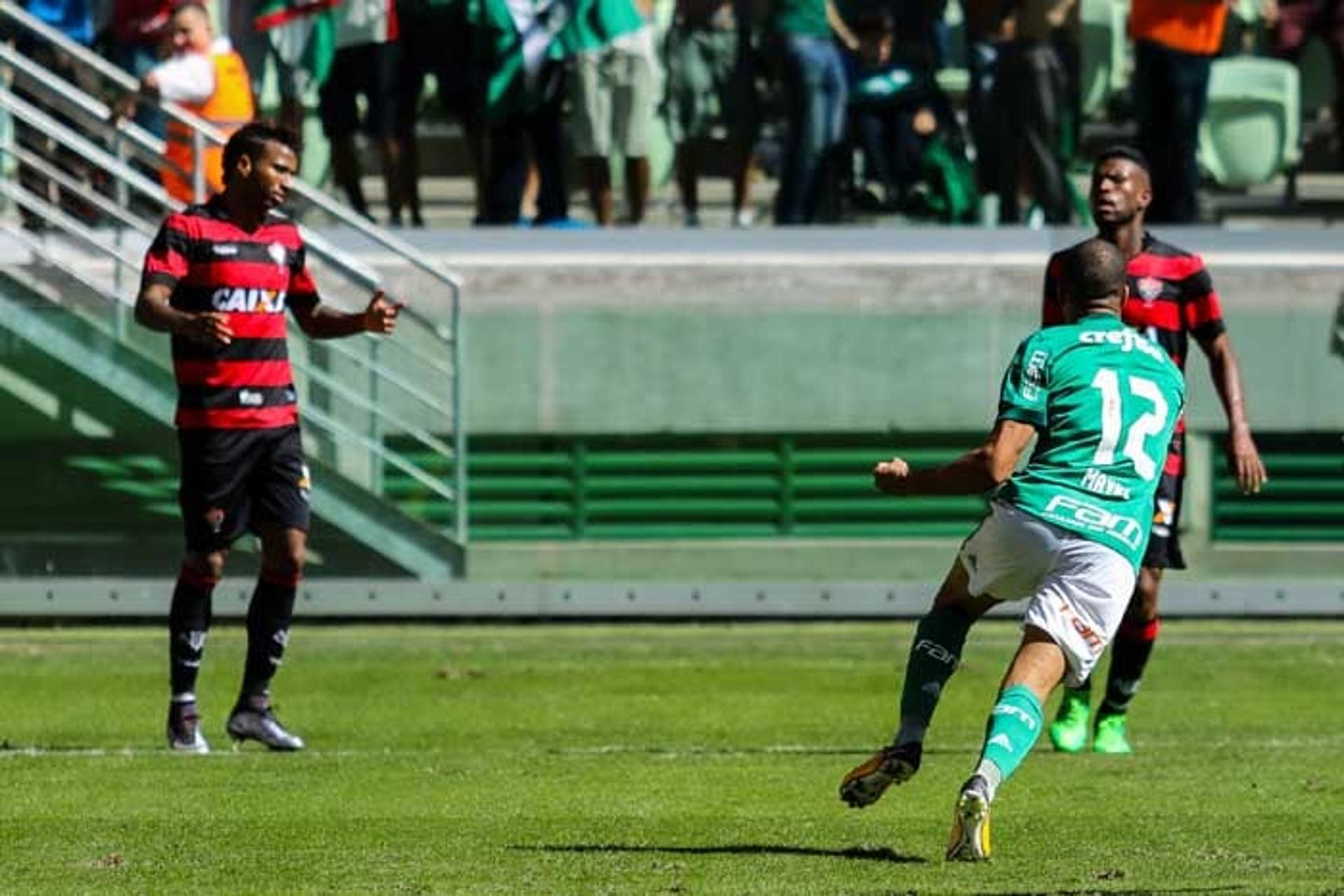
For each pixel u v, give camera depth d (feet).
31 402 169.27
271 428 112.68
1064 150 180.04
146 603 170.71
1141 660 115.14
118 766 107.76
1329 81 182.39
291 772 105.81
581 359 175.11
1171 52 179.42
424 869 79.71
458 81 177.47
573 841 86.22
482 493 174.60
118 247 170.09
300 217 178.09
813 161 178.70
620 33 177.47
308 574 171.22
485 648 160.56
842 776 104.78
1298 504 176.65
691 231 177.06
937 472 82.23
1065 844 85.05
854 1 179.11
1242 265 177.27
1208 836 87.25
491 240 176.45
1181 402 83.46
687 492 175.42
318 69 177.27
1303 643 164.45
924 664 83.87
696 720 128.98
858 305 176.14
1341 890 74.54
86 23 177.88
